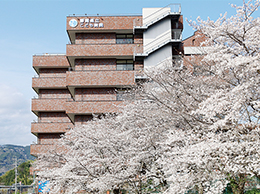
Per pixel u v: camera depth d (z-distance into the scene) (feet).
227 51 30.04
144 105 43.16
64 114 112.37
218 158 26.43
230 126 28.14
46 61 111.04
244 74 27.86
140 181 42.06
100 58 99.60
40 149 97.81
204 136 29.76
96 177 43.78
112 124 53.93
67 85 93.86
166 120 37.60
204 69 36.19
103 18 99.09
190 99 35.68
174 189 27.25
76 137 52.49
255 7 28.73
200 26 33.09
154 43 96.22
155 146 40.55
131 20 99.14
